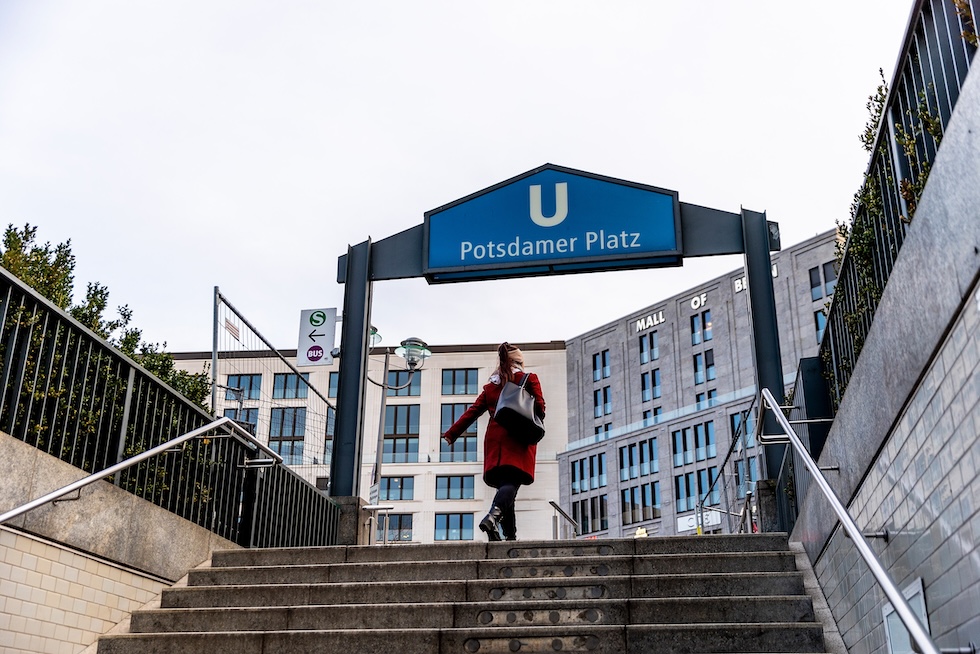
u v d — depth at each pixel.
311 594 6.30
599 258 10.30
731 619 5.57
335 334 13.97
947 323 3.38
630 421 67.38
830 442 5.77
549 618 5.69
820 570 6.05
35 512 5.41
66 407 5.98
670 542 6.85
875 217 5.17
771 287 9.84
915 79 4.32
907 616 2.79
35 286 6.50
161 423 7.22
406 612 5.82
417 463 60.12
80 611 5.79
